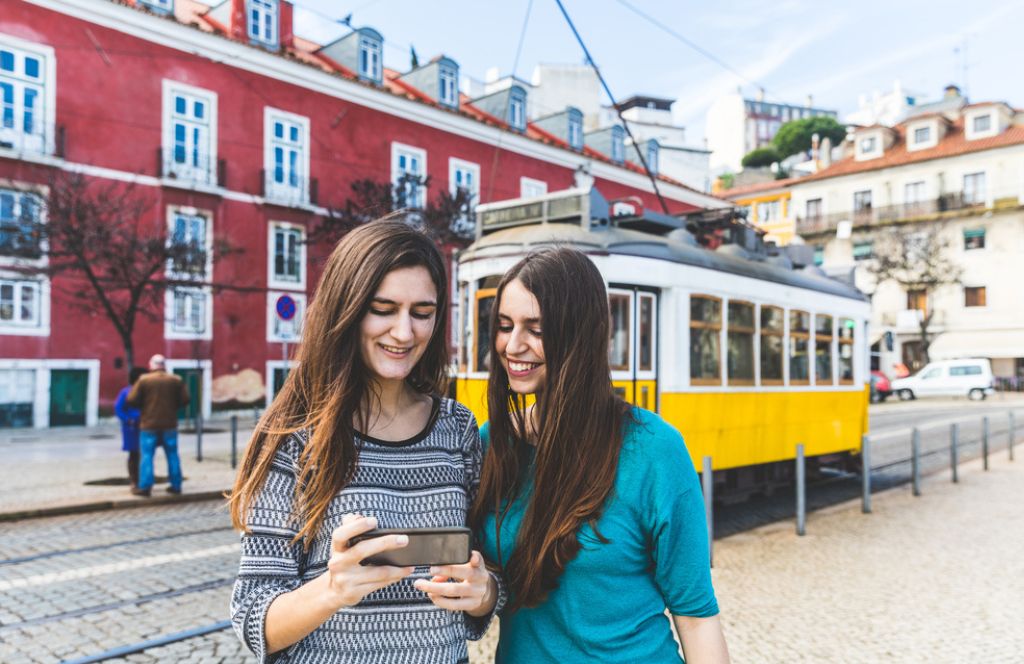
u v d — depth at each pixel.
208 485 9.57
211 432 17.66
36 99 18.11
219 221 20.98
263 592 1.36
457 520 1.53
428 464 1.54
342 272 1.51
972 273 37.62
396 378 1.54
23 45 17.88
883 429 18.72
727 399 7.63
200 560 6.07
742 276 8.01
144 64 19.61
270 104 21.86
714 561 6.19
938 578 5.66
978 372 30.70
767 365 8.39
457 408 1.71
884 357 37.84
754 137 89.62
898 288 39.50
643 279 6.78
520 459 1.67
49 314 18.64
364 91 23.70
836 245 42.19
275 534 1.41
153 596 5.11
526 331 1.64
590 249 6.50
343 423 1.46
